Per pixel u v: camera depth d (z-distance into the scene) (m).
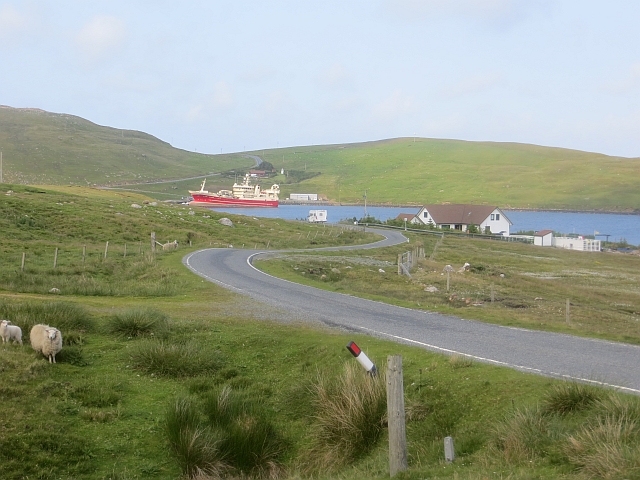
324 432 10.74
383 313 19.78
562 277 45.62
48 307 16.83
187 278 27.53
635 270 55.69
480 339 15.48
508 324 17.88
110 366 13.94
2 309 16.55
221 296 22.98
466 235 89.44
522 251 71.06
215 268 32.03
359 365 12.35
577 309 26.80
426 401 11.01
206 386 12.99
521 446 8.40
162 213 66.69
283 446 10.87
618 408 8.70
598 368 12.18
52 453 9.86
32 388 11.90
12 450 9.67
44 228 46.19
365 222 105.12
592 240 86.12
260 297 22.88
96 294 22.91
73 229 47.31
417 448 9.62
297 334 16.20
